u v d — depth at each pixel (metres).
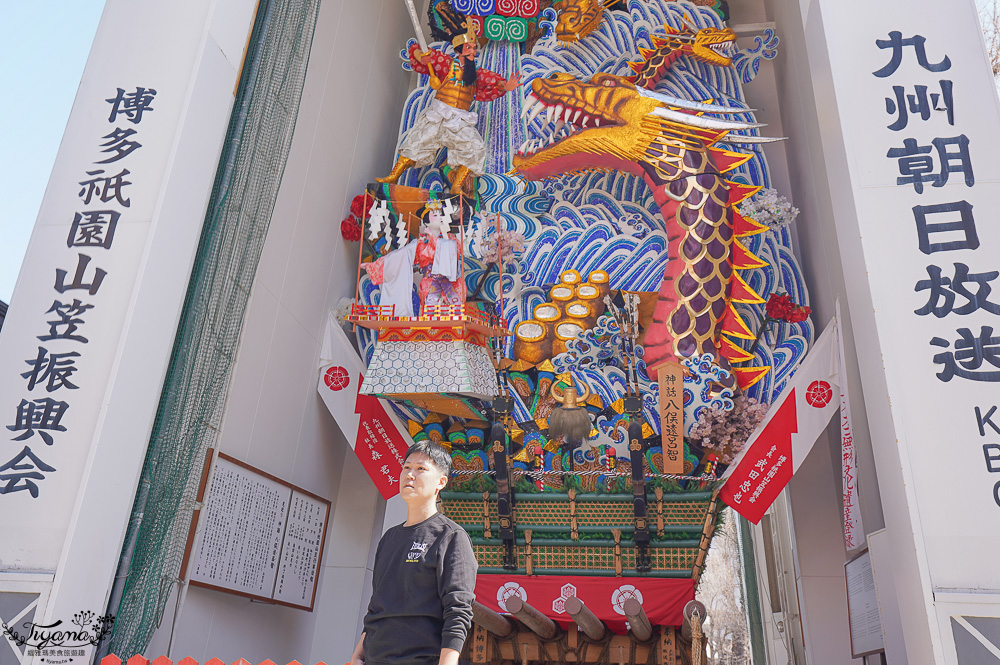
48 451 4.20
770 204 7.70
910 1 5.25
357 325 8.05
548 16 9.45
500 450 7.08
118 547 4.25
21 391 4.36
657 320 7.45
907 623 4.09
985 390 4.21
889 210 4.68
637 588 6.86
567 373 7.64
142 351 4.52
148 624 4.36
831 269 7.59
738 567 12.98
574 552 7.09
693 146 7.85
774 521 10.39
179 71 5.16
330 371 7.81
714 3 9.41
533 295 8.13
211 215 5.19
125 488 4.35
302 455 7.44
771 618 11.10
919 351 4.33
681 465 6.96
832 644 7.45
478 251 8.05
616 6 9.44
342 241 8.52
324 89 8.20
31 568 3.94
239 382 6.32
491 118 9.20
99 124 5.06
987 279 4.44
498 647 6.79
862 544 6.51
